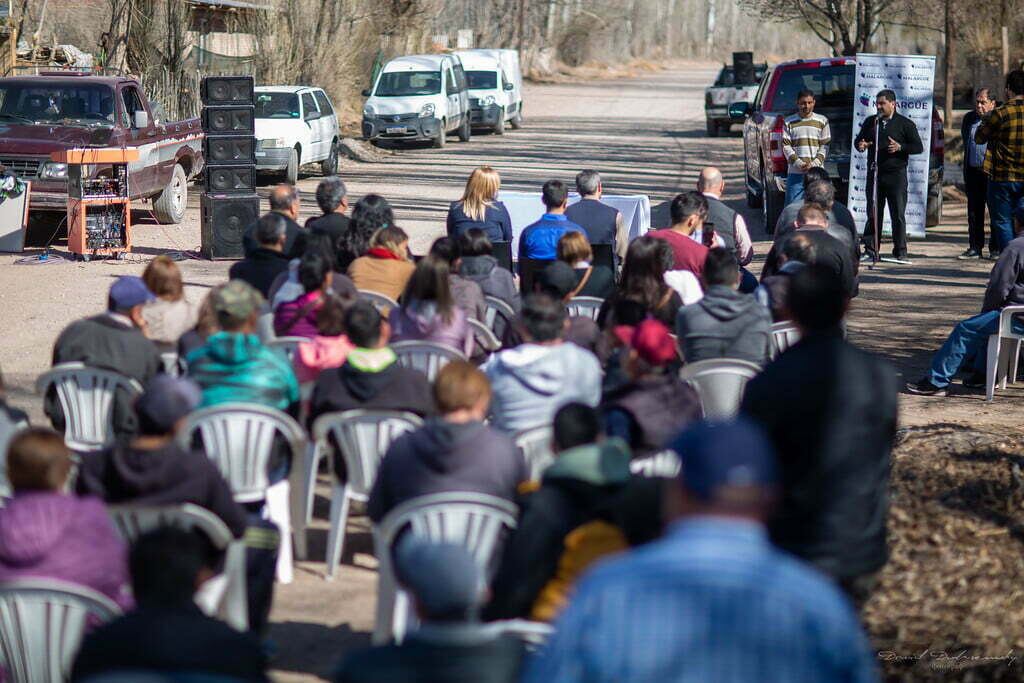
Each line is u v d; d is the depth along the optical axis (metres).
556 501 5.33
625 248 13.56
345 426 7.65
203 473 6.02
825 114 22.00
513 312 11.20
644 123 60.94
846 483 5.02
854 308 16.17
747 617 2.99
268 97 32.41
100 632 4.08
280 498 7.76
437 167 37.16
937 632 6.56
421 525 6.15
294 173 31.31
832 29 48.69
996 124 18.05
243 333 7.71
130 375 8.28
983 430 10.14
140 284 8.55
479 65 51.81
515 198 17.14
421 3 56.56
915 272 18.70
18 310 16.27
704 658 2.99
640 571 3.08
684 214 11.56
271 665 6.57
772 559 3.09
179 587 4.15
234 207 20.52
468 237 11.43
